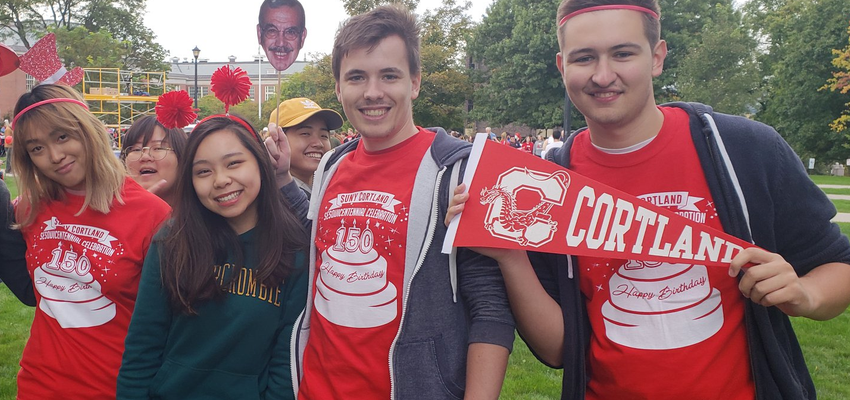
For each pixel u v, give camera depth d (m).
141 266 2.40
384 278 1.90
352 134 20.31
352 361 1.89
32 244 2.44
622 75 1.75
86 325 2.32
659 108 1.97
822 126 31.56
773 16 36.56
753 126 1.82
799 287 1.64
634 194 1.86
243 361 2.12
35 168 2.42
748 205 1.77
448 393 1.85
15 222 2.53
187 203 2.17
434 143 2.00
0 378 4.35
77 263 2.35
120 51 39.59
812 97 31.28
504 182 1.83
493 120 40.03
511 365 4.64
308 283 2.16
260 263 2.14
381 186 1.98
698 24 37.00
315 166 3.81
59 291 2.35
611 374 1.83
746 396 1.79
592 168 1.93
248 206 2.20
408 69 2.01
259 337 2.14
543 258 2.00
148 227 2.41
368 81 1.96
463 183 1.84
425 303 1.87
